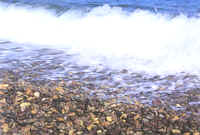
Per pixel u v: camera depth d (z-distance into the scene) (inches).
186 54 284.4
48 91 194.9
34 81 211.5
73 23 386.9
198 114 170.7
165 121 162.4
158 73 239.3
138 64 260.2
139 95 196.7
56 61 261.7
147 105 181.8
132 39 331.6
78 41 330.0
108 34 347.9
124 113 170.4
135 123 159.5
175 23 365.4
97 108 175.3
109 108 176.1
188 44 308.5
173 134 149.5
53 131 147.9
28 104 174.2
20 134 142.3
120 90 204.1
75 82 214.5
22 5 470.9
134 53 290.8
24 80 211.9
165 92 202.4
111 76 230.4
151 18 384.8
